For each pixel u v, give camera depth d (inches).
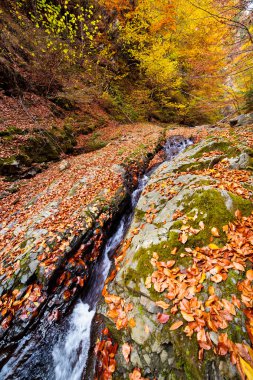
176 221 147.7
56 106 547.5
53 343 141.3
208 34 325.1
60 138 462.3
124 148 425.4
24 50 526.6
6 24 523.8
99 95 680.4
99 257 200.4
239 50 300.0
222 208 140.9
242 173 187.5
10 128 390.6
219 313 95.3
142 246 142.2
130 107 750.5
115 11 696.4
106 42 725.3
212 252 120.8
